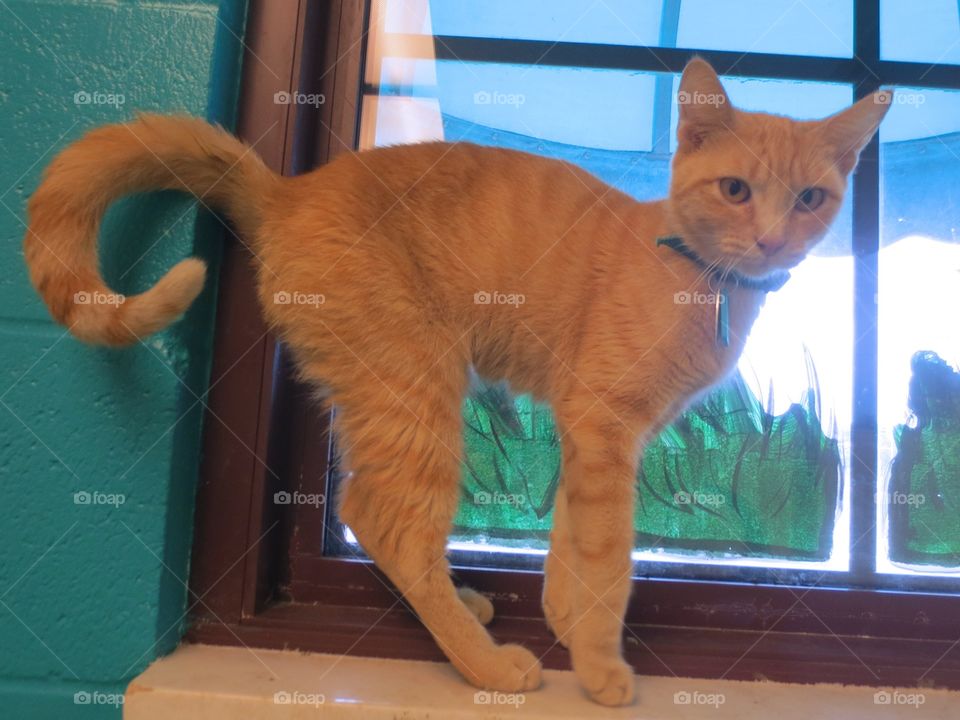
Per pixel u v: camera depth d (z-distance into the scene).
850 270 1.28
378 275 1.04
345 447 1.07
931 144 1.29
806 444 1.26
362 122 1.30
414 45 1.32
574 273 1.10
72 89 1.06
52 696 0.99
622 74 1.34
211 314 1.11
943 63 1.30
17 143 1.05
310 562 1.19
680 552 1.26
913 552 1.23
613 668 0.95
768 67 1.32
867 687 1.05
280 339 1.08
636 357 1.06
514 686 0.96
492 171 1.13
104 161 0.97
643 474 1.28
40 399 1.01
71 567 1.00
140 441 1.01
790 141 1.09
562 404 1.09
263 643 1.08
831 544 1.24
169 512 1.02
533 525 1.28
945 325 1.26
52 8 1.07
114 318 0.90
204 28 1.08
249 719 0.91
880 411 1.26
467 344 1.11
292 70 1.17
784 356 1.28
